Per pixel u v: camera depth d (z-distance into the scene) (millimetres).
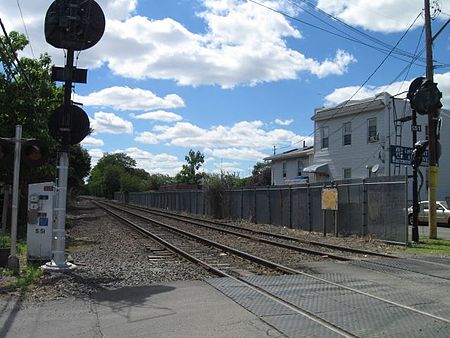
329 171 38781
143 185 118562
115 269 12125
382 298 8312
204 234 24203
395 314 7180
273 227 27938
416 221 18812
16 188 11336
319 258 14445
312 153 43906
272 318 6984
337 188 22031
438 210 30719
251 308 7598
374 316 7066
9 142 11336
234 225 30125
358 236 20547
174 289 9273
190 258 14391
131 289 9328
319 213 23969
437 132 20062
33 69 24203
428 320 6840
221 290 9078
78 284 9766
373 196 19609
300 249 16406
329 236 22016
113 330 6543
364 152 35750
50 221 13352
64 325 6801
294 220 26578
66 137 11367
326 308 7566
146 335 6270
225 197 38094
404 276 10664
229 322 6809
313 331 6316
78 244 19703
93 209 65750
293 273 11352
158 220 37062
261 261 13359
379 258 14055
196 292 8953
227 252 16375
